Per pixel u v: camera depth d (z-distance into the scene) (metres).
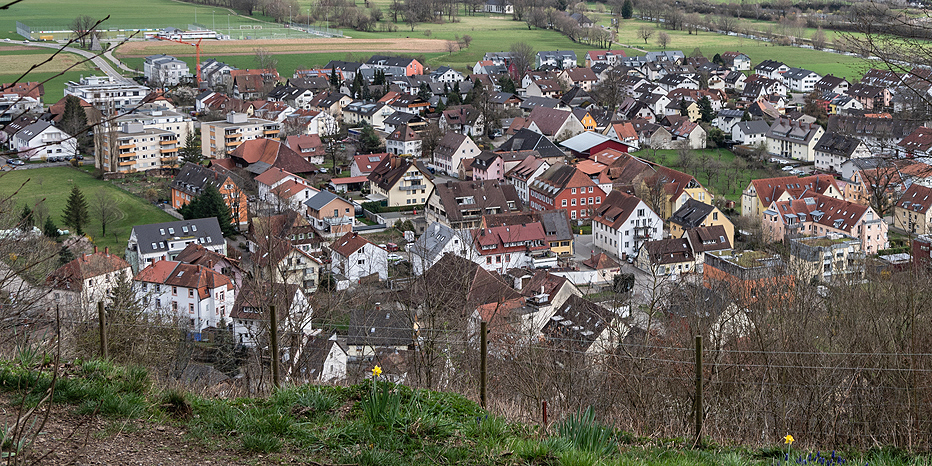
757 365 28.11
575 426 18.53
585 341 39.75
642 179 108.88
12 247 34.28
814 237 85.94
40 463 14.80
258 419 17.92
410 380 32.66
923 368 27.52
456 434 17.94
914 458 20.06
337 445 17.23
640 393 27.36
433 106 183.88
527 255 88.44
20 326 25.11
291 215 86.44
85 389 18.25
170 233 86.31
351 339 43.41
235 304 54.72
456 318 38.59
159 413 18.03
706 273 64.38
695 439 20.69
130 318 40.97
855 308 34.22
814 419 26.61
